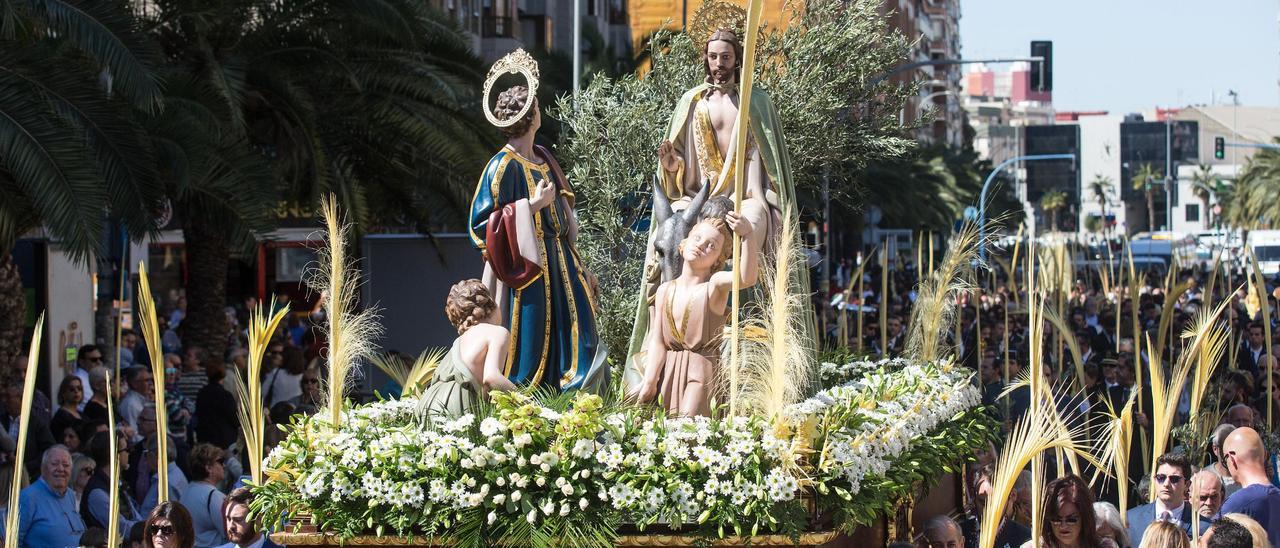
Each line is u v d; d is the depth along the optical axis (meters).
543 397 7.14
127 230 13.59
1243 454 8.26
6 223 13.57
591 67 25.06
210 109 15.72
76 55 14.54
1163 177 156.50
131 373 13.15
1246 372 12.66
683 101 8.59
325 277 6.87
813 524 6.31
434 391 7.18
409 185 20.00
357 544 6.41
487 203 7.95
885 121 16.25
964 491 10.52
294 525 6.50
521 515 6.23
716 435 6.30
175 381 14.95
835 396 7.42
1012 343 19.61
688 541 6.20
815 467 6.33
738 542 6.19
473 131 19.02
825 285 23.09
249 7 17.66
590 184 14.87
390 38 18.44
